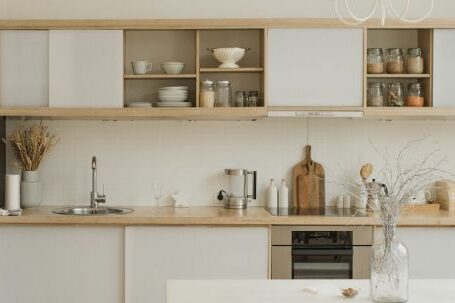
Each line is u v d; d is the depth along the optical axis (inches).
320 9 199.9
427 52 188.1
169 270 173.3
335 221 172.4
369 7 197.9
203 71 185.8
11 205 184.5
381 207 102.7
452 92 185.2
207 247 173.3
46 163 200.2
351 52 183.8
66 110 182.1
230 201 193.9
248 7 200.2
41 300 174.1
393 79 199.2
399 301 100.9
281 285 112.5
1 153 194.4
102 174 200.5
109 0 199.3
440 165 201.3
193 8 199.9
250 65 199.8
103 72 183.3
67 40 182.9
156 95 199.8
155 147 200.8
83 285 174.1
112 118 195.3
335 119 201.3
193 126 201.2
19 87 183.3
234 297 103.5
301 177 199.9
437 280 117.1
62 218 171.9
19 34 183.0
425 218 172.9
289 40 183.2
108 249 173.6
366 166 196.2
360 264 173.8
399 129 201.5
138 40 199.8
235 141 201.2
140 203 200.8
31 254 173.5
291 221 172.4
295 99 183.3
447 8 200.5
